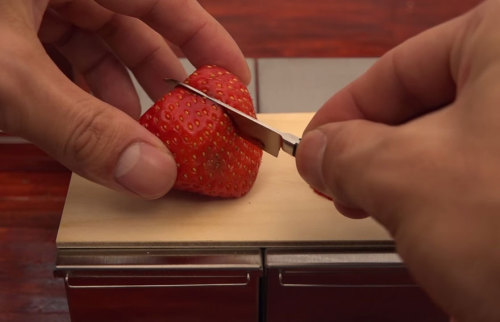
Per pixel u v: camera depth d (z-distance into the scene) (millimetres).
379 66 252
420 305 272
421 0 422
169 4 295
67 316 310
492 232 191
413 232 199
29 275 320
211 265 260
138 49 324
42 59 250
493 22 206
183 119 260
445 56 233
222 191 270
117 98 334
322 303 273
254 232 267
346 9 416
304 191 279
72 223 269
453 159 196
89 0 304
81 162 255
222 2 417
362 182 209
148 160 252
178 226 268
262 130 259
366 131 215
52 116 247
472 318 198
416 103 253
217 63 309
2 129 257
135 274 261
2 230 333
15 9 254
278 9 415
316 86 374
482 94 197
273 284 267
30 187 345
